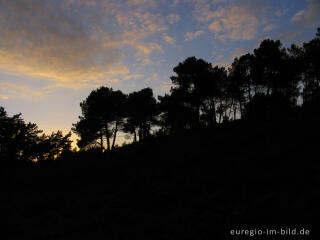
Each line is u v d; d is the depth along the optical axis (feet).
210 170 38.01
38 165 70.33
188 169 42.01
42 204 34.30
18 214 30.30
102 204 30.89
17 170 65.31
